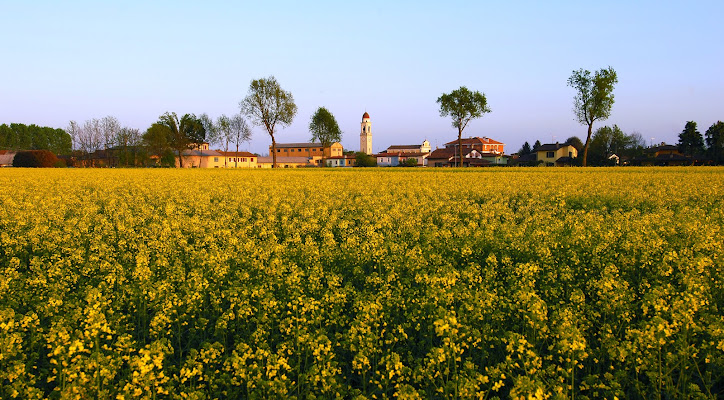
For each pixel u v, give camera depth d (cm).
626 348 666
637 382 663
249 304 912
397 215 2019
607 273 1018
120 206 2366
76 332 707
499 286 1029
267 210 2283
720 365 677
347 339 760
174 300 899
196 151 14638
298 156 17512
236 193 2934
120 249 1456
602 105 8294
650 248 1226
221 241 1568
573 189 3039
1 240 1496
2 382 663
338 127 13438
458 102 9981
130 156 12244
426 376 650
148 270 1088
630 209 2394
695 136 11506
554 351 746
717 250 1179
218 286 1062
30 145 17575
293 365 732
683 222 1647
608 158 10569
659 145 13738
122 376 690
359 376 762
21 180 4072
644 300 806
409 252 1228
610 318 876
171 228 1747
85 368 630
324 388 648
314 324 837
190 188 3241
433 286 896
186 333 903
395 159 14938
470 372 642
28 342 792
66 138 18950
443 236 1522
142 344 819
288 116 9906
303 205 2453
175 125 11694
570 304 882
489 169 6562
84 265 1224
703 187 2978
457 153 13862
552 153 11931
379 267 1225
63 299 998
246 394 703
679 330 738
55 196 2858
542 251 1209
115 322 837
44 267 1238
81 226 1747
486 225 1725
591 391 687
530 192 3022
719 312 880
